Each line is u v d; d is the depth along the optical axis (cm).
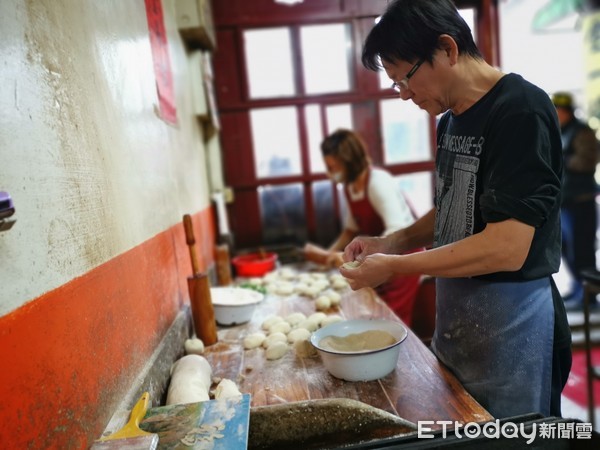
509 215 89
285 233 324
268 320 164
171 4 207
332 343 124
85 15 98
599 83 473
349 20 298
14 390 60
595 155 368
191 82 246
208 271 229
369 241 142
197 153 247
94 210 92
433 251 100
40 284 68
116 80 116
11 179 63
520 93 94
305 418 92
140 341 112
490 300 108
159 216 145
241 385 118
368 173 229
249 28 298
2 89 64
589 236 374
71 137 84
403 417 97
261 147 313
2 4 66
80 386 78
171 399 105
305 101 308
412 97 107
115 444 77
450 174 115
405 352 129
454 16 95
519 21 450
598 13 466
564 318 115
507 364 107
